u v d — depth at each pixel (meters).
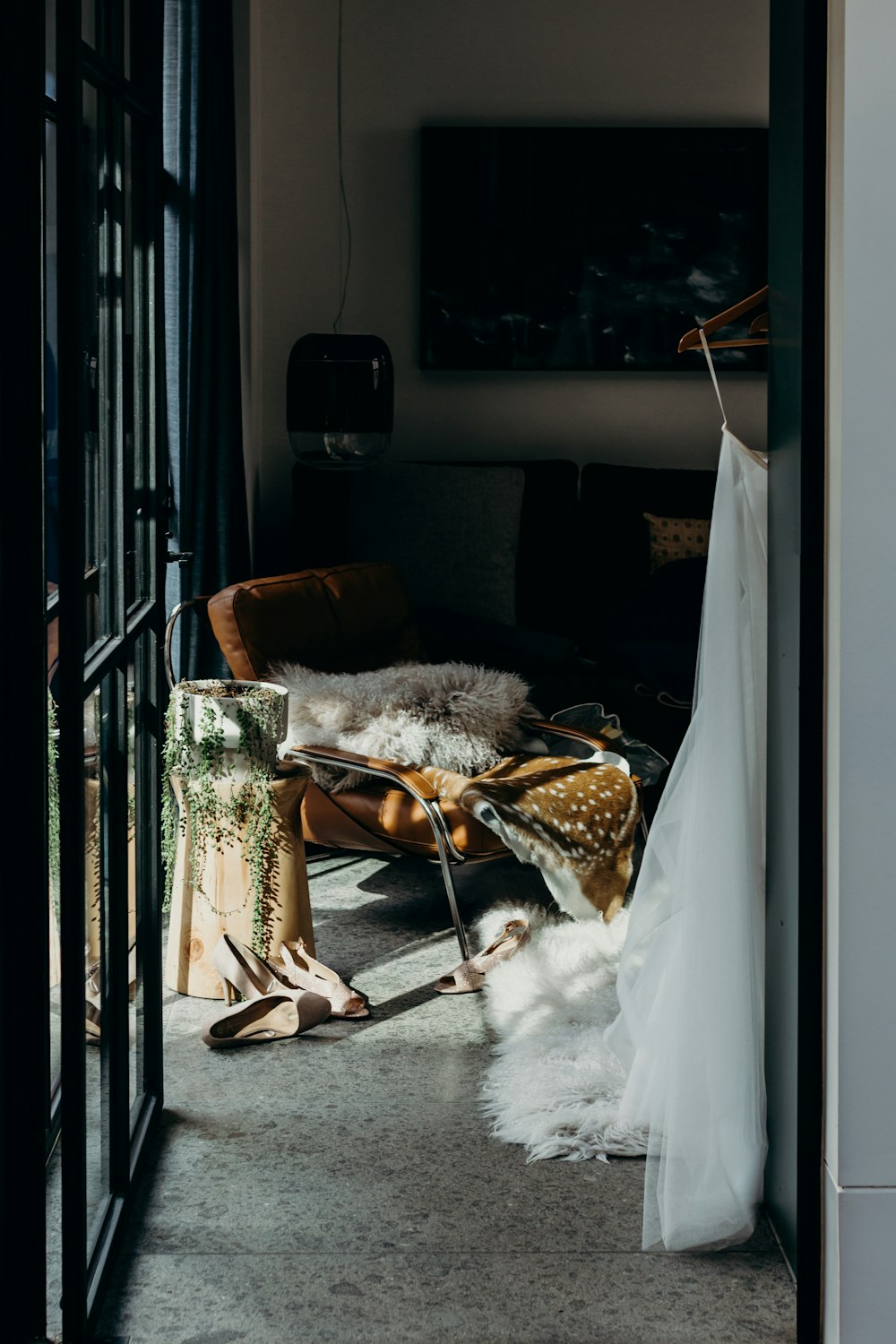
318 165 5.05
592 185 5.10
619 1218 2.19
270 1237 2.12
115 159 2.06
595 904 3.22
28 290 1.69
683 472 4.96
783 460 2.02
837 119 1.80
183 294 3.67
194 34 3.59
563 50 5.06
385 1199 2.23
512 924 3.22
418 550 4.68
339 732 3.41
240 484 4.13
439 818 3.16
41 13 1.66
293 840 3.04
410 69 5.03
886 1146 1.87
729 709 2.14
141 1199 2.22
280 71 4.99
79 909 1.77
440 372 5.22
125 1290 1.98
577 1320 1.93
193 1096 2.58
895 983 1.86
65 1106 1.78
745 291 5.18
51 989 1.95
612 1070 2.60
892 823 1.85
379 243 5.11
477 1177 2.30
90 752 1.94
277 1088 2.61
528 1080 2.59
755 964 2.17
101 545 2.01
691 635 4.21
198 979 3.04
